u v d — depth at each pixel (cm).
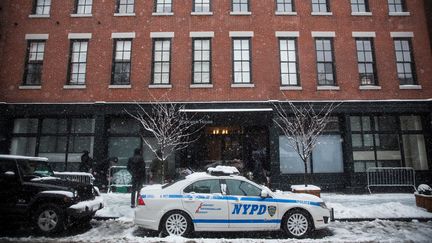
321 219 770
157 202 747
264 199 767
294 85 1566
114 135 1549
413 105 1542
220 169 846
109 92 1541
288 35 1592
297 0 1636
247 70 1575
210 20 1603
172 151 1510
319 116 1549
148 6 1623
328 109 1494
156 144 1522
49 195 765
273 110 1509
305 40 1596
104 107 1515
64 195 767
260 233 809
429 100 1542
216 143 1573
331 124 1568
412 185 1480
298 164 1525
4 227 834
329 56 1605
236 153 1565
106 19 1609
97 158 1470
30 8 1625
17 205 762
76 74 1581
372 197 1335
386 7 1647
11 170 801
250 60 1574
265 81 1547
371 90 1563
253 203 758
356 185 1498
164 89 1539
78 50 1599
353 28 1619
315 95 1544
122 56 1591
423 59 1605
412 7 1653
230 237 766
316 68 1577
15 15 1616
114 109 1514
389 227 875
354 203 1190
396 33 1620
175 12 1612
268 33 1593
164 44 1600
